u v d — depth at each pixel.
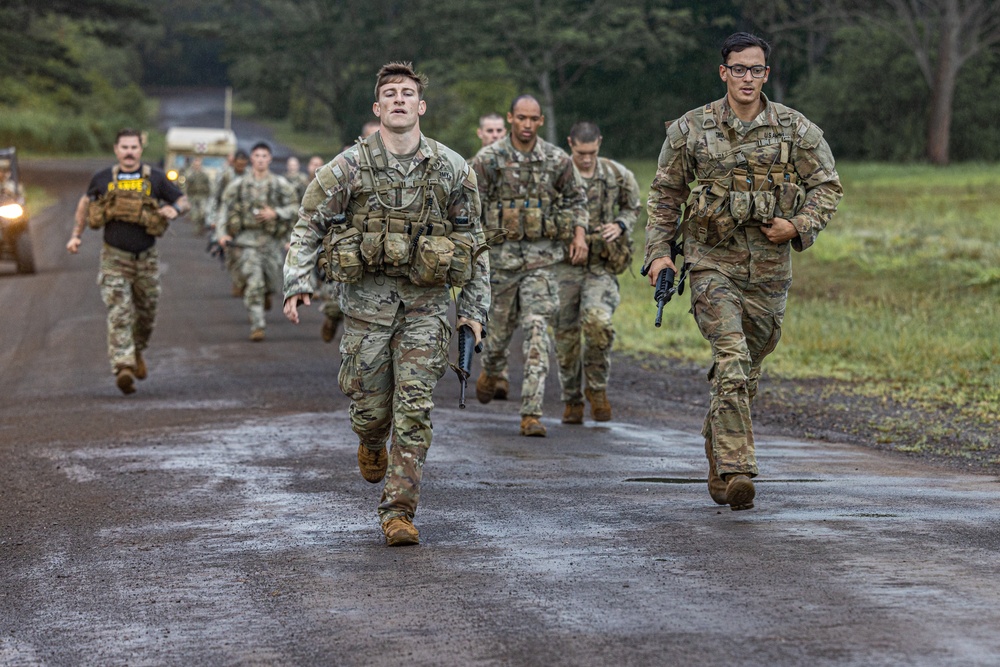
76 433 14.11
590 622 6.61
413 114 8.70
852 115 102.56
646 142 115.56
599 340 14.06
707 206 9.38
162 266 36.72
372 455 9.48
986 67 102.00
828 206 9.41
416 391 8.66
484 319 9.01
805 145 9.40
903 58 99.25
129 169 16.78
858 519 8.90
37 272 35.44
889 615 6.49
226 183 25.55
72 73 117.75
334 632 6.72
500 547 8.37
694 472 11.38
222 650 6.59
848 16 105.56
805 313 24.41
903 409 15.79
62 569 8.50
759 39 9.33
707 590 7.07
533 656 6.14
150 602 7.55
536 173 13.52
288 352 20.86
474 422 14.32
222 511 9.98
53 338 23.31
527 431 13.42
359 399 9.01
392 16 120.56
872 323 22.95
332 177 8.67
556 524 9.05
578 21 100.06
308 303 8.80
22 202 34.66
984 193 56.09
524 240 13.66
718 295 9.41
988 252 31.62
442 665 6.11
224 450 12.74
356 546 8.61
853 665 5.79
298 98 166.50
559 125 115.06
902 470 11.61
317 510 9.87
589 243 14.02
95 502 10.57
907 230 38.81
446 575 7.69
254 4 145.62
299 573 7.95
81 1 108.75
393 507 8.59
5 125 122.69
